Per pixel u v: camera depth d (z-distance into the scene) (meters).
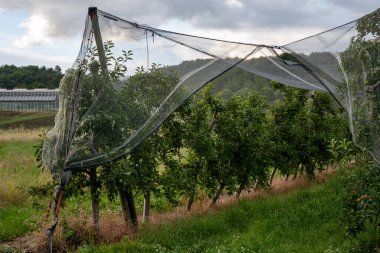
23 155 18.41
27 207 11.16
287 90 12.91
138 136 7.66
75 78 7.24
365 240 7.15
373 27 6.35
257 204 10.14
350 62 6.43
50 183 9.26
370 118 6.19
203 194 12.05
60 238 8.31
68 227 8.56
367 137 6.20
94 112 7.39
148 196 9.80
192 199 10.73
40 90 65.06
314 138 12.98
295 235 8.02
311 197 10.33
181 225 8.95
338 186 10.35
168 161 9.91
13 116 53.34
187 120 10.30
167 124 9.82
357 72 6.34
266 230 8.34
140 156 8.96
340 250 6.97
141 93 7.59
